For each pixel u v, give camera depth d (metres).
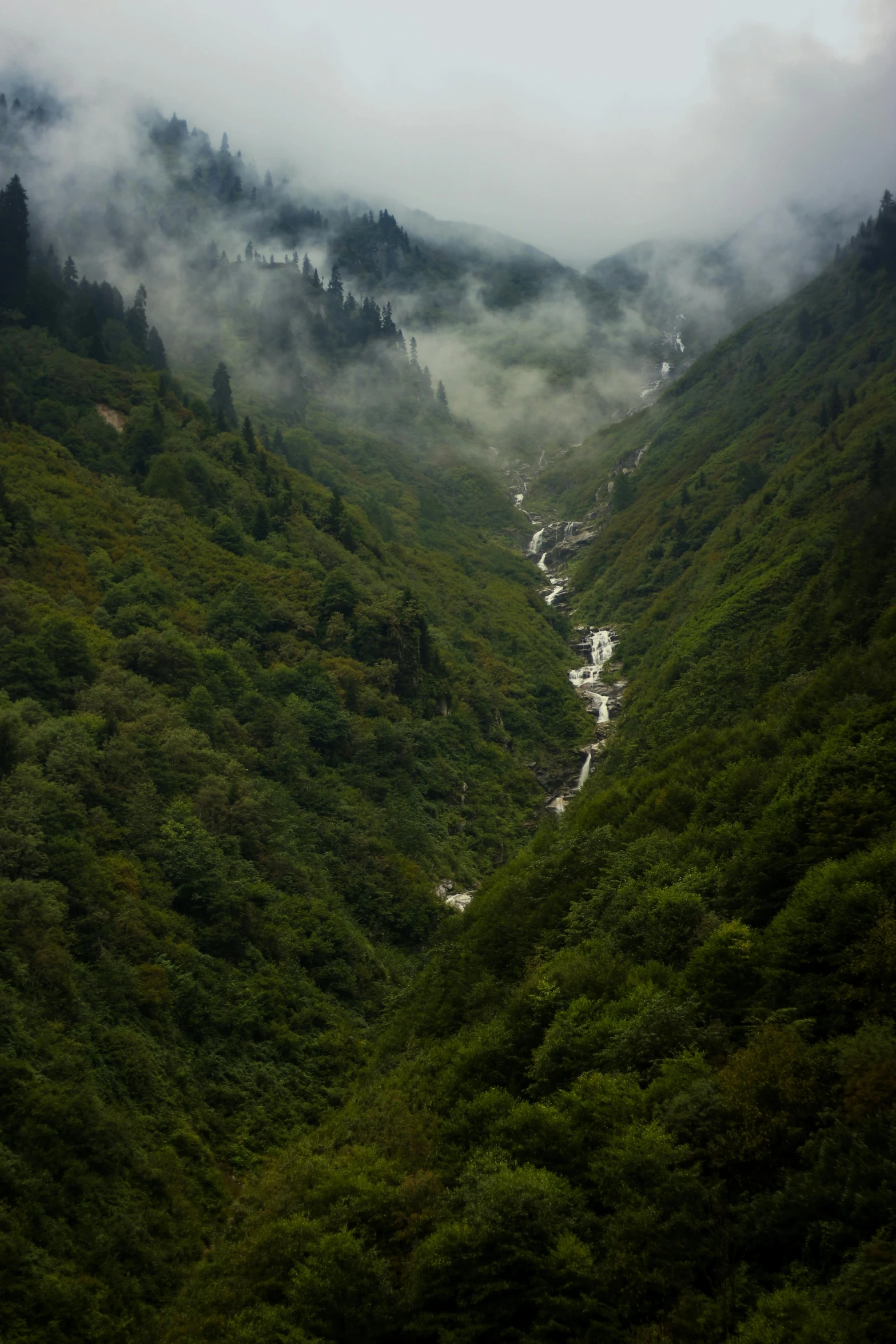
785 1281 23.67
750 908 41.50
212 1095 52.72
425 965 70.06
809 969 33.88
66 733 67.00
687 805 58.03
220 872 66.25
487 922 59.47
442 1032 52.69
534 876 60.03
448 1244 28.80
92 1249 38.19
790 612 87.75
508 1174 30.28
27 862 54.12
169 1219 42.19
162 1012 54.56
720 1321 23.83
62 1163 40.22
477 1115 36.72
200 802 72.06
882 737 44.34
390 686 109.88
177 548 109.69
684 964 41.34
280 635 106.19
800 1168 26.30
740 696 81.69
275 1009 61.78
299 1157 43.75
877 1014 29.48
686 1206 26.66
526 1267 27.88
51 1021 47.09
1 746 61.62
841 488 111.94
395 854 85.81
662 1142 28.30
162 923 60.03
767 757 58.41
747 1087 28.41
